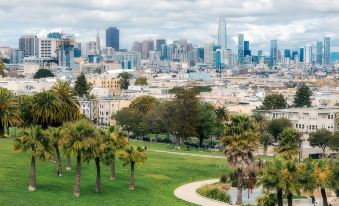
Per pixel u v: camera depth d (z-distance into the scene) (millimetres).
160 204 148500
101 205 142625
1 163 176000
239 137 156000
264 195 144750
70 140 147625
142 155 163625
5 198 138750
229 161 157625
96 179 156375
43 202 139375
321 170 134250
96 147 150000
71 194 150250
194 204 150250
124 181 172125
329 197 164375
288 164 127250
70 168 176500
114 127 165000
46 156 150375
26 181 158000
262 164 190750
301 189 141375
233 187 182125
